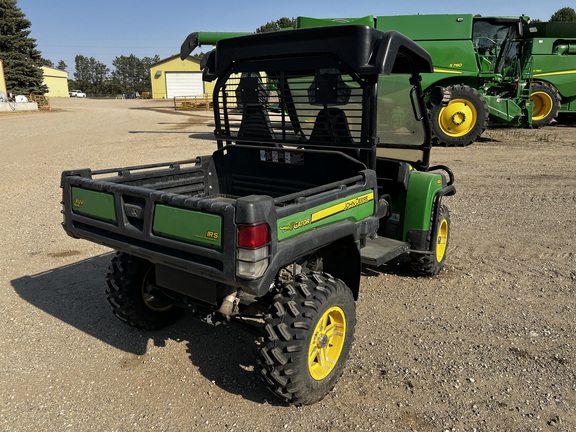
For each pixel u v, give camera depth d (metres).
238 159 4.25
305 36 3.47
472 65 13.41
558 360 3.52
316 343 2.96
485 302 4.43
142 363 3.50
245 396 3.14
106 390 3.19
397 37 3.35
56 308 4.32
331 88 3.52
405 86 4.37
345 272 3.44
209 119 27.27
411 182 4.49
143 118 28.20
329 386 3.09
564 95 16.42
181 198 2.69
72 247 5.90
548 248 5.78
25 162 11.80
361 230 3.29
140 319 3.77
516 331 3.92
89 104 50.25
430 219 4.52
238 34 9.85
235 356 3.61
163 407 3.03
